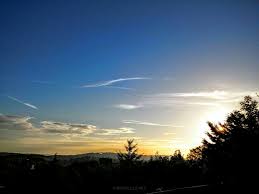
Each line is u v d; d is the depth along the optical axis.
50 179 42.72
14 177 43.16
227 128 21.72
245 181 19.42
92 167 50.69
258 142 19.72
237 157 20.16
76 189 43.53
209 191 18.58
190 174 43.47
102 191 44.53
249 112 21.20
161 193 17.48
